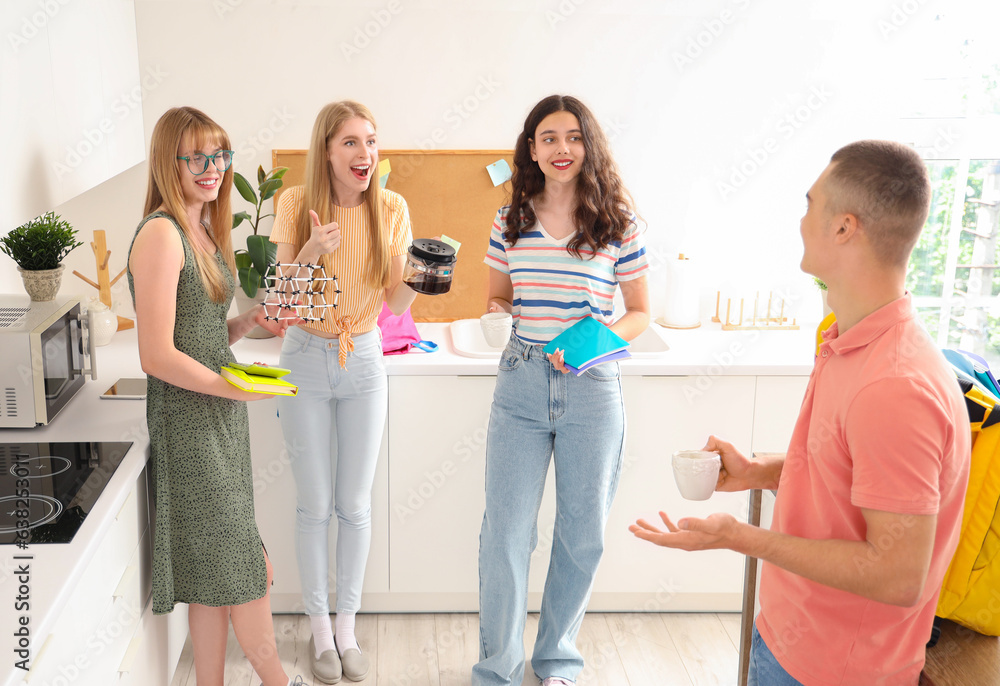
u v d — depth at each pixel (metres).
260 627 2.03
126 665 1.68
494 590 2.25
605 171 2.11
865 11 2.90
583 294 2.15
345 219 2.23
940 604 1.48
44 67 1.76
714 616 2.83
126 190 2.86
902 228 1.12
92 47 2.07
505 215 2.24
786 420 2.67
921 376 1.08
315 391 2.30
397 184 2.94
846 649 1.23
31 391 1.92
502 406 2.20
